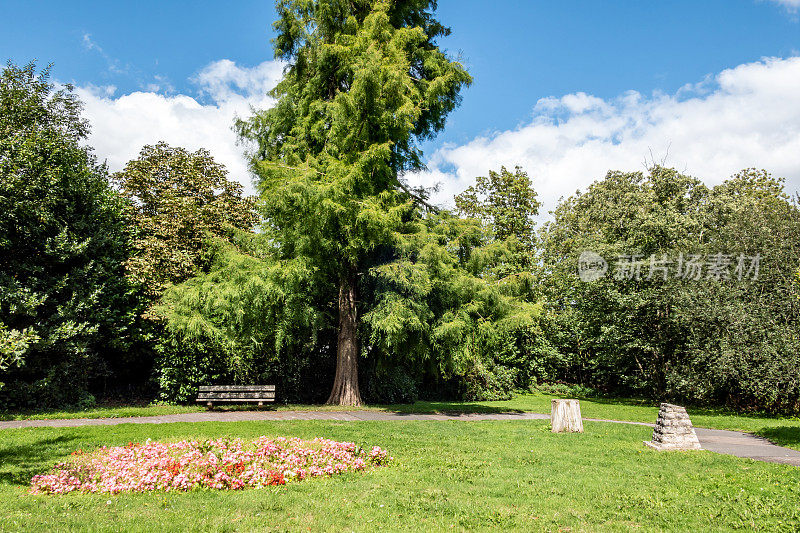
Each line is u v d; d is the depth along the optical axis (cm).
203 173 2044
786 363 1566
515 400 2353
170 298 1460
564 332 2903
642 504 577
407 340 1444
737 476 712
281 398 1812
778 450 961
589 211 2869
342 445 841
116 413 1284
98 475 661
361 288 1588
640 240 2312
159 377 1636
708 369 1809
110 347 1683
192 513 529
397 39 1502
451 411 1589
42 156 1484
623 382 2673
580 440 1038
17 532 453
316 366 1934
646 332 2189
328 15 1591
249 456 759
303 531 475
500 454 873
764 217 1945
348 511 542
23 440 905
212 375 1680
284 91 1725
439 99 1611
